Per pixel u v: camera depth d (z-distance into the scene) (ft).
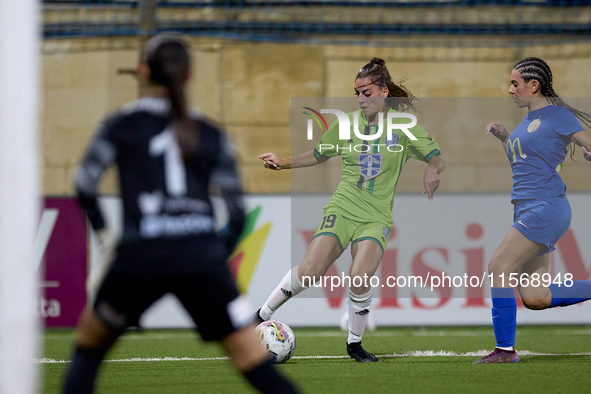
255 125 114.93
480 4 118.32
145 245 21.50
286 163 51.60
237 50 115.44
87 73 114.11
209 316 22.26
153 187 21.93
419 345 62.54
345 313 76.84
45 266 76.33
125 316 22.49
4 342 21.81
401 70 116.78
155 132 22.33
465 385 38.24
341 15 118.21
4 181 22.09
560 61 115.34
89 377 22.91
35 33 23.38
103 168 22.04
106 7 114.93
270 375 22.89
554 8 117.80
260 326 48.14
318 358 52.29
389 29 117.50
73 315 76.23
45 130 113.39
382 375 42.34
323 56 116.78
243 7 117.60
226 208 22.81
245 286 75.92
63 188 112.98
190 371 45.37
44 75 113.70
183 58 23.02
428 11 118.52
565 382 39.19
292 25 117.39
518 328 78.54
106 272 22.06
